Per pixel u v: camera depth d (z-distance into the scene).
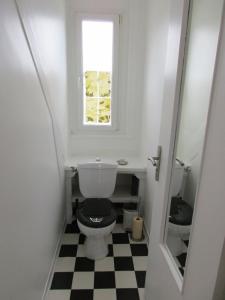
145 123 2.50
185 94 1.14
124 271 1.89
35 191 1.30
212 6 0.93
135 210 2.47
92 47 2.58
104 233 1.91
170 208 1.29
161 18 1.91
